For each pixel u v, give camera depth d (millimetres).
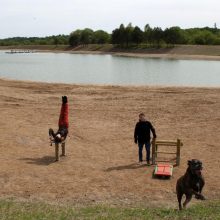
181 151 17547
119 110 27016
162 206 11547
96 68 76562
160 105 28531
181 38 146625
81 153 17375
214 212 9984
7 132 20703
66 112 16891
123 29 162125
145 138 15656
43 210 10430
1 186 13344
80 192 12875
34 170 15000
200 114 25438
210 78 56969
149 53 145625
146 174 14633
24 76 58188
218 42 148375
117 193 12805
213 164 15664
